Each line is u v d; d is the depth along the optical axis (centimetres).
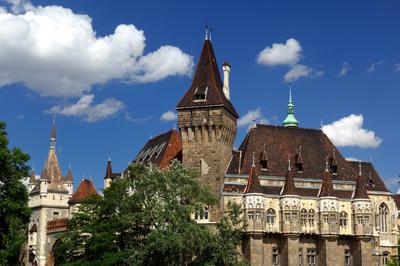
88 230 8900
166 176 8969
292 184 10706
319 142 11656
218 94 10906
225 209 10412
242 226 9688
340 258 10869
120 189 9219
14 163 8031
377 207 11662
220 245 8525
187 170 9269
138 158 12762
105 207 9175
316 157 11406
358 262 10862
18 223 7800
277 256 10569
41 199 15525
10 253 7844
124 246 8831
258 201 10406
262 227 10362
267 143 11288
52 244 14100
